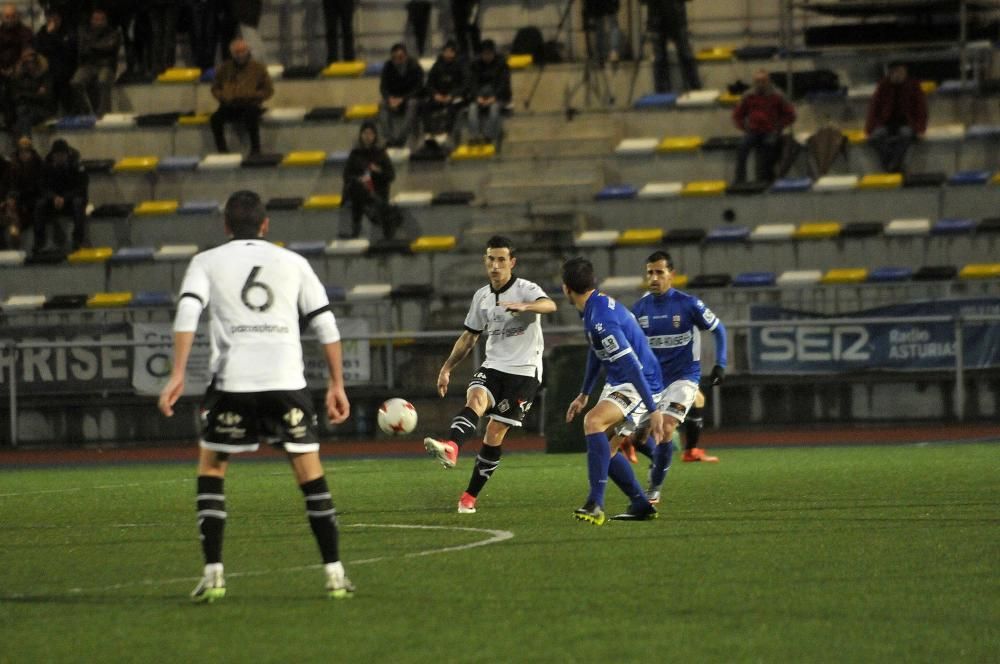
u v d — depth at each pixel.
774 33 111.31
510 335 43.47
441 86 102.44
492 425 43.25
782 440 75.88
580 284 38.50
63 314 84.19
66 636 23.52
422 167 101.44
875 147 96.75
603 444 37.97
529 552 32.72
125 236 100.06
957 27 104.94
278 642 22.55
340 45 113.38
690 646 21.67
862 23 105.81
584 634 22.72
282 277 26.53
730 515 40.03
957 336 79.25
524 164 100.75
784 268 91.19
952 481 49.38
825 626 23.11
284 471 64.50
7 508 47.75
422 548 33.88
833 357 80.62
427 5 111.12
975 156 96.38
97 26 108.19
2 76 105.44
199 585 26.75
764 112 95.50
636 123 103.69
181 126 106.31
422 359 83.62
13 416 83.88
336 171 102.25
